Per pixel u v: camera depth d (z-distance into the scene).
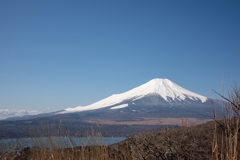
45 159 5.35
